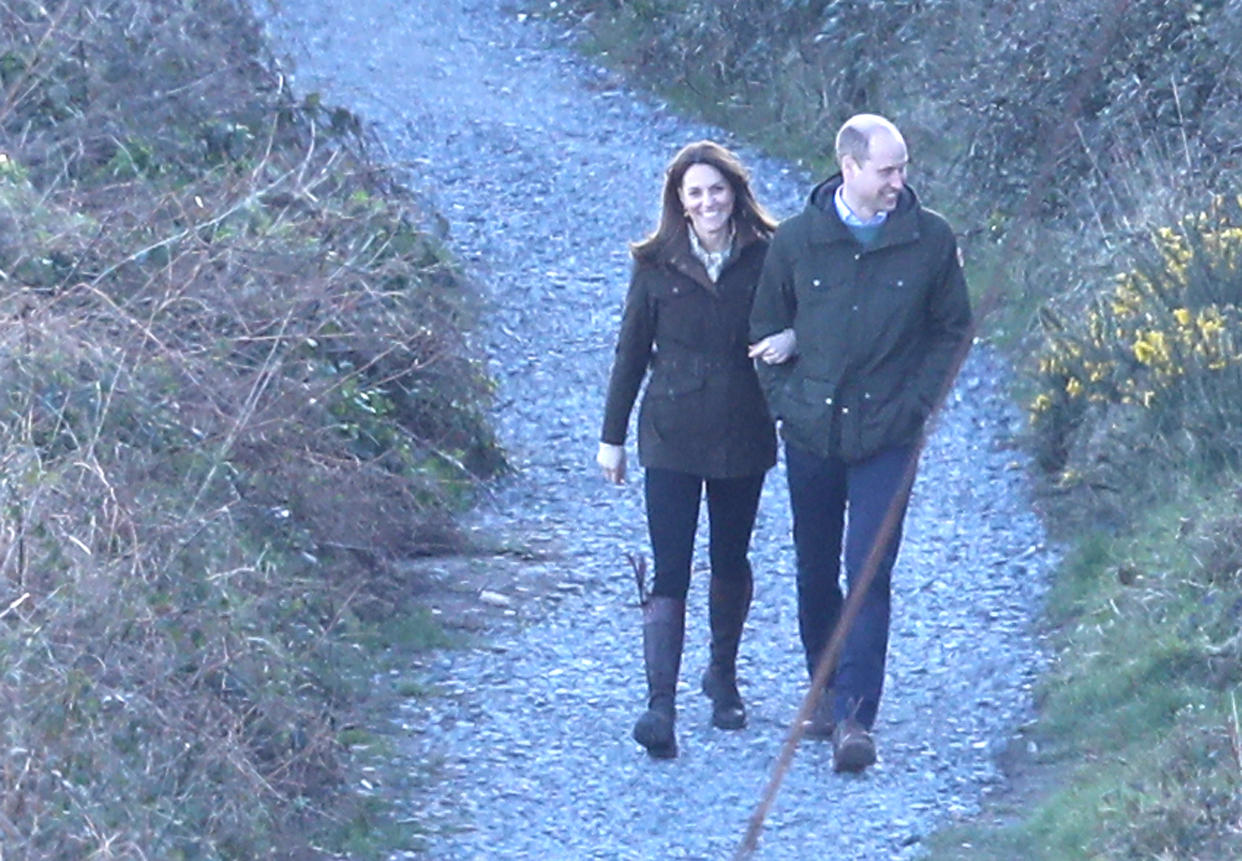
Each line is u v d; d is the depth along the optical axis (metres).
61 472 20.75
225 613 21.41
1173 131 37.47
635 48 59.41
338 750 22.27
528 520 31.44
